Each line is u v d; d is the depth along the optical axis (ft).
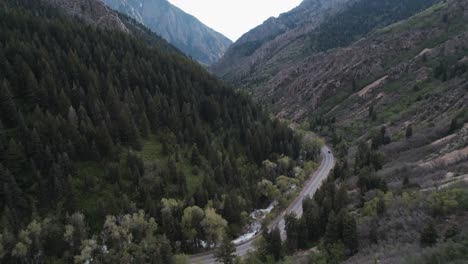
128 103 369.30
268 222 307.17
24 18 437.17
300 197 360.28
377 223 208.13
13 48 354.54
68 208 260.62
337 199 263.49
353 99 614.75
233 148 391.65
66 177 272.92
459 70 491.72
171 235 266.77
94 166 297.53
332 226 215.51
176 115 389.60
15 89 325.01
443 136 352.69
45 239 236.84
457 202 182.19
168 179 311.47
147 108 384.06
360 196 266.36
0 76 321.93
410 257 143.13
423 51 614.34
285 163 388.57
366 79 647.15
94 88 355.77
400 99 532.32
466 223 164.35
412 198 212.64
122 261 230.07
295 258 224.12
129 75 417.08
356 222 219.20
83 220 254.06
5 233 221.66
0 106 292.81
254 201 337.52
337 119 589.32
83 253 227.81
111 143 308.60
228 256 231.91
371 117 526.16
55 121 293.02
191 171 336.90
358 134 510.17
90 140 309.42
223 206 297.74
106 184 287.69
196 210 272.51
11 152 262.26
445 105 418.51
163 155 342.03
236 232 293.02
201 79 497.87
